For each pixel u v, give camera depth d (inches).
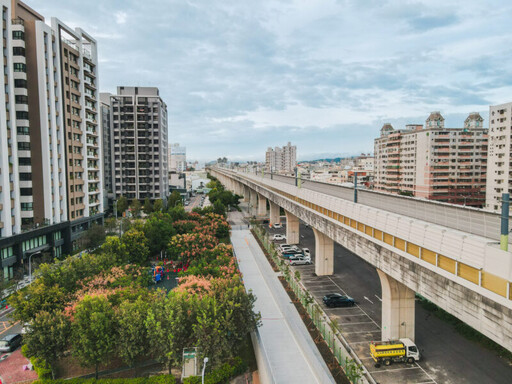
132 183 4906.5
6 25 2206.0
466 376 1217.4
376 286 2107.5
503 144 3818.9
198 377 1160.2
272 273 2326.5
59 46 2699.3
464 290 883.4
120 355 1143.0
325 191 2345.0
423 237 1015.6
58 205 2647.6
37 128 2506.2
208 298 1250.0
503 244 753.0
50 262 2292.1
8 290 1838.1
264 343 1402.6
